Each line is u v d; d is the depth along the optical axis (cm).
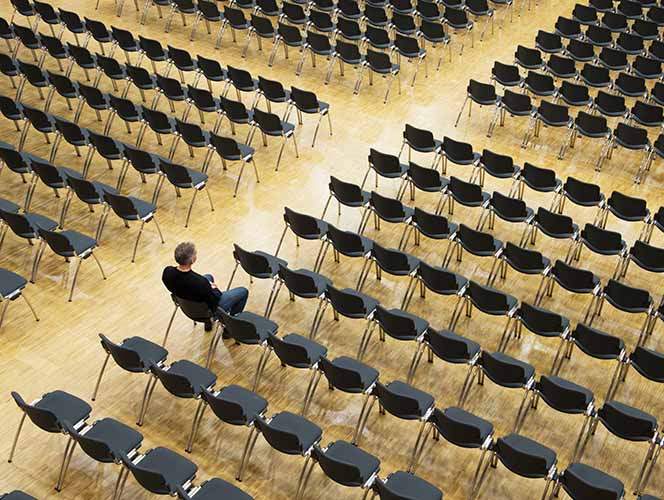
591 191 963
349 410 772
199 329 863
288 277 830
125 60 1419
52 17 1395
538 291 881
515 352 841
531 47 1466
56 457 715
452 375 812
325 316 884
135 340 771
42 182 1079
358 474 621
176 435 740
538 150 1177
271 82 1161
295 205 1052
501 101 1173
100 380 784
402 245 983
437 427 687
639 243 873
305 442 666
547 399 716
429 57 1426
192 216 1029
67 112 1250
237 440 736
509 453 644
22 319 867
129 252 967
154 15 1565
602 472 648
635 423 675
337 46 1284
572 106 1274
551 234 927
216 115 1255
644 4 1529
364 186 1088
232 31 1502
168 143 1180
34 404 696
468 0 1436
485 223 1030
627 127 1073
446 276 831
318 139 1190
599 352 764
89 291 908
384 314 779
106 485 689
